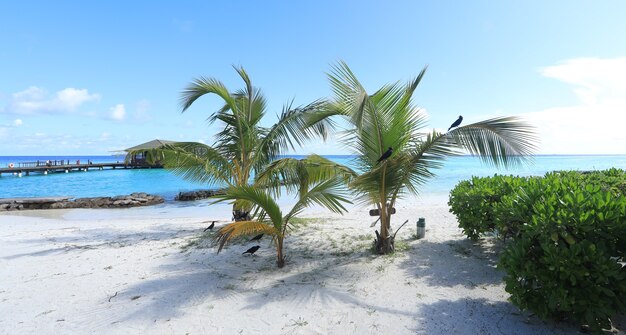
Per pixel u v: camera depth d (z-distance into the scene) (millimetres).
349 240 6453
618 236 2781
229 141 8039
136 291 4078
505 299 3562
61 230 8414
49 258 5645
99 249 6254
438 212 10273
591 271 2611
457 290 3848
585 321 2701
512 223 4059
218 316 3367
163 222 9844
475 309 3350
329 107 6254
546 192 3801
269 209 4516
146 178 30922
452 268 4598
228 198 4410
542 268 2822
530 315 3123
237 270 4824
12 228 9016
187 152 7199
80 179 30125
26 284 4379
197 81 7418
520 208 3672
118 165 44281
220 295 3895
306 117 6941
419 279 4227
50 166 35906
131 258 5574
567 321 3000
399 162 4754
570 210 2955
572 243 2678
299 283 4219
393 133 5184
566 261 2643
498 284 3988
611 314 2535
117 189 22578
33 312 3547
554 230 2830
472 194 5551
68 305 3709
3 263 5371
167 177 32094
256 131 7820
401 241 6176
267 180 6180
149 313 3467
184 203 16016
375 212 5863
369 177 4883
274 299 3744
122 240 7074
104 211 13445
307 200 4789
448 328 3010
